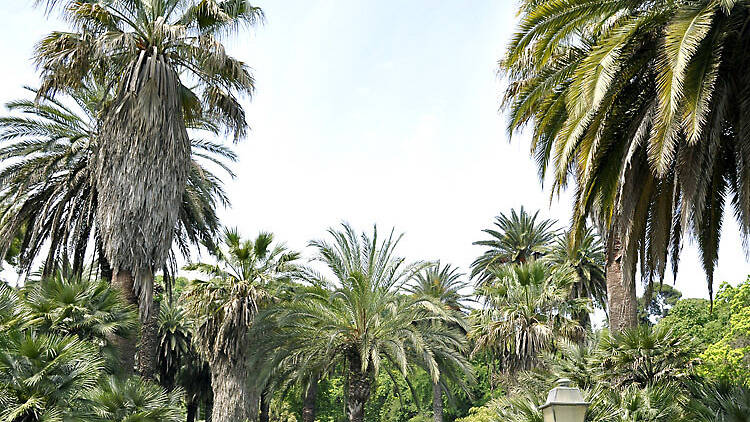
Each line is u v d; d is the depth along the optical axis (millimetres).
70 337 13242
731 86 10484
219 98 19016
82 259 20344
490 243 46781
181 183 17781
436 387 46656
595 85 9547
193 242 22672
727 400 10844
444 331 24641
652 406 11453
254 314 26531
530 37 10703
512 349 23672
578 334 24062
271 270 28750
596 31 11172
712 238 12016
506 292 25562
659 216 11695
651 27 10359
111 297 16094
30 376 11938
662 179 11602
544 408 8148
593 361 13875
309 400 30562
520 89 11930
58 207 19859
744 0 9352
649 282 12719
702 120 9055
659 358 13141
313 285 25156
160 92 17266
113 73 18500
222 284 28078
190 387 41688
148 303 17062
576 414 7879
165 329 39688
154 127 17000
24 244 20594
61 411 11781
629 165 11211
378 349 23078
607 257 14648
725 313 37969
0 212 20812
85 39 16703
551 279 26109
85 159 20188
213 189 23406
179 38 17047
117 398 13242
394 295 24203
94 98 20516
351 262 24047
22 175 19469
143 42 18031
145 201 16844
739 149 10438
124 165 16859
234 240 28469
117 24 17859
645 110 10773
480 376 51188
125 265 16938
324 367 25047
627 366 13352
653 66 10750
